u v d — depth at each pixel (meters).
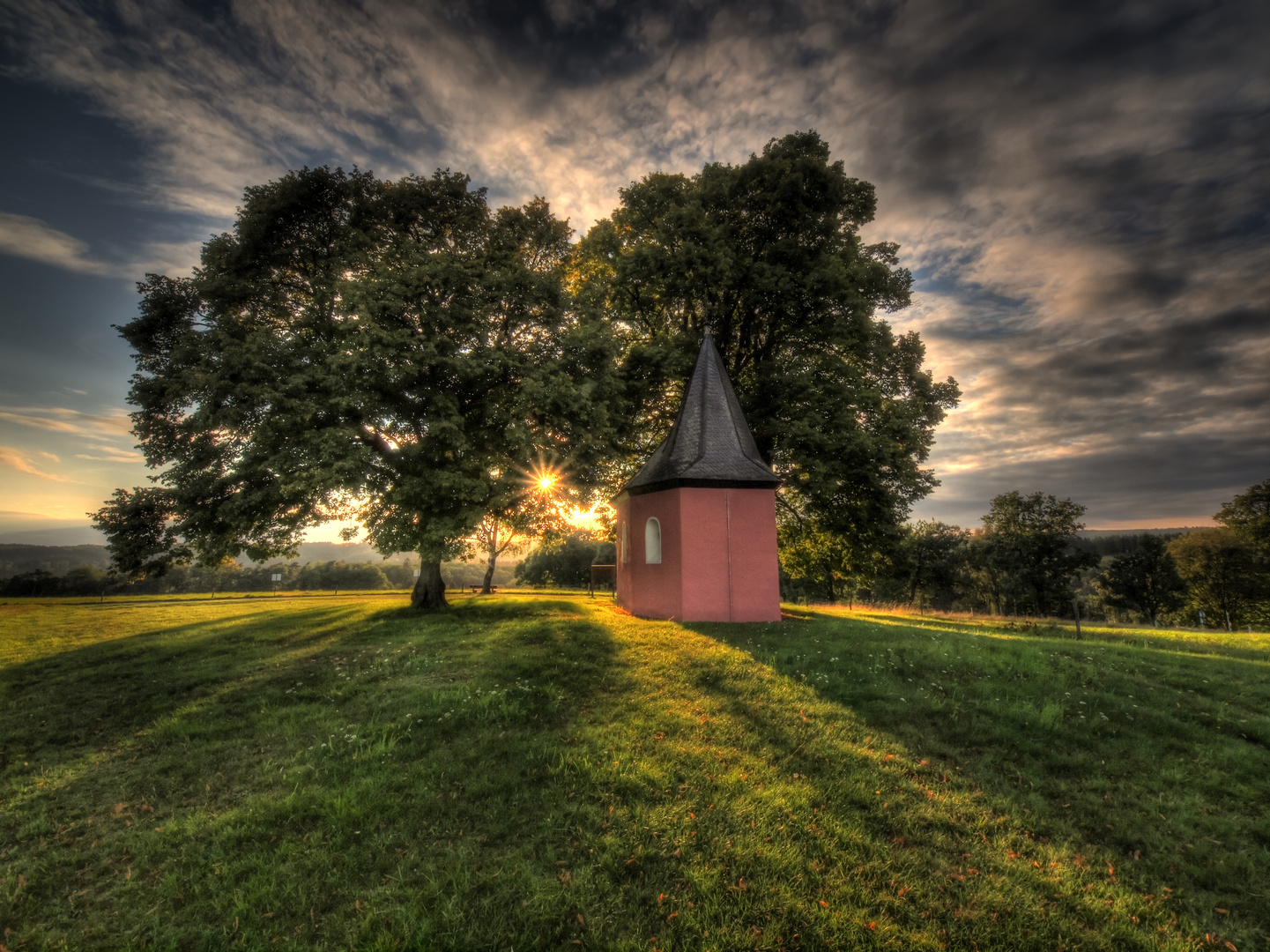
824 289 20.39
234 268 16.80
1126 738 7.67
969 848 5.05
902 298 24.36
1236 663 11.76
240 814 5.48
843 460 19.94
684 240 21.50
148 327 16.38
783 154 21.94
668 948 3.83
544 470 16.73
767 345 23.78
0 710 9.00
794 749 6.83
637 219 25.02
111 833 5.41
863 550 22.83
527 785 5.92
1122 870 4.92
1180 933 4.21
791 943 3.88
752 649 11.31
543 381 15.41
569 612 17.92
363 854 4.84
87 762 6.98
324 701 8.72
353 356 13.66
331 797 5.72
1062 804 6.00
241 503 14.32
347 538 17.22
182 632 15.98
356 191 17.55
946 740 7.35
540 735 7.09
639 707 8.02
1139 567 58.25
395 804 5.55
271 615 19.80
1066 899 4.43
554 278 17.22
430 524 14.90
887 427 20.08
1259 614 50.25
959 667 10.18
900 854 4.89
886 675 9.73
